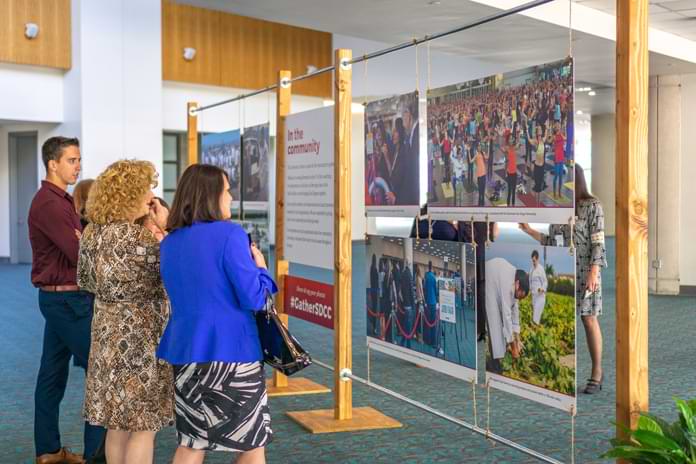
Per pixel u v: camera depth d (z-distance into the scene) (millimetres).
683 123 12344
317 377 6445
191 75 15930
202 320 2898
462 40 9938
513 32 9391
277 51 17469
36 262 4059
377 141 5098
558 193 3488
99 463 4094
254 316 3018
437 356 4441
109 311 3279
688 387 6020
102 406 3260
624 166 3045
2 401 5602
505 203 3850
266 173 6266
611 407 5379
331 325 5180
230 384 2896
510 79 3795
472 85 4094
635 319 3057
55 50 13258
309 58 18062
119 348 3238
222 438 2906
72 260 3932
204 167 3057
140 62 13812
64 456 4223
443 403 5527
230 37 16547
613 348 7727
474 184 4102
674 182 12383
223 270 2910
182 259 2957
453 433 4789
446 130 4344
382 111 5027
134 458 3268
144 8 13805
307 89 18047
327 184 5270
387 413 5270
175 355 2922
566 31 9250
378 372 6598
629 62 3020
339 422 4977
